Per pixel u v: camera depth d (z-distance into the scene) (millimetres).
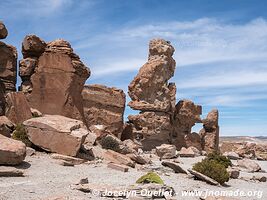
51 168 22062
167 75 64812
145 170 26734
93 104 50094
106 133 39969
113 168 24969
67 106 37562
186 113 65562
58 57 38375
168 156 42844
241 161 39969
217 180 24484
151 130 60344
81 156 26906
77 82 38906
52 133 26266
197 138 65750
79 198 14680
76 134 26453
